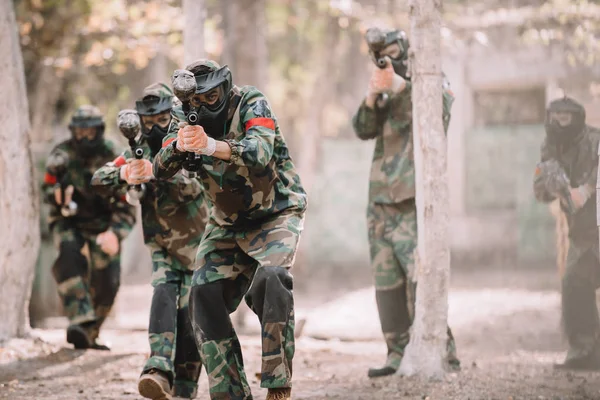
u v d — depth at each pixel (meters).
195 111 7.91
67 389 10.87
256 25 25.94
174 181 10.05
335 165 30.84
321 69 32.75
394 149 11.89
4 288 13.49
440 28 11.43
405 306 11.93
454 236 31.09
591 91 23.61
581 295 11.96
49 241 18.30
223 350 8.37
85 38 21.28
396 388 10.59
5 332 13.47
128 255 29.81
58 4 21.06
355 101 37.03
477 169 31.14
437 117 11.33
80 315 13.53
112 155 13.46
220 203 8.23
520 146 30.67
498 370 11.81
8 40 13.67
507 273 27.14
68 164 13.41
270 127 8.05
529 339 15.34
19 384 11.15
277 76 41.88
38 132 27.03
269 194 8.26
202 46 13.90
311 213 30.91
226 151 7.71
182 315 10.14
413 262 11.66
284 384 8.02
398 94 11.73
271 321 7.98
